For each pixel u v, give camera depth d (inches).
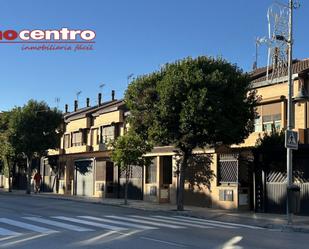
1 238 544.4
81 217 815.1
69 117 2006.6
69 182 1870.1
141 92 1015.0
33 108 1867.6
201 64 984.9
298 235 677.9
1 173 2500.0
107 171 1588.3
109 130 1694.1
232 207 1083.9
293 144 800.3
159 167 1328.7
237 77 973.8
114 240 536.7
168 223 762.8
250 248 504.7
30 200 1322.6
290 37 803.4
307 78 1013.2
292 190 787.4
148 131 999.0
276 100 1056.2
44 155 1919.3
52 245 493.0
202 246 506.9
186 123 928.3
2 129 1973.4
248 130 1002.1
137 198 1432.1
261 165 1024.2
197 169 1196.5
